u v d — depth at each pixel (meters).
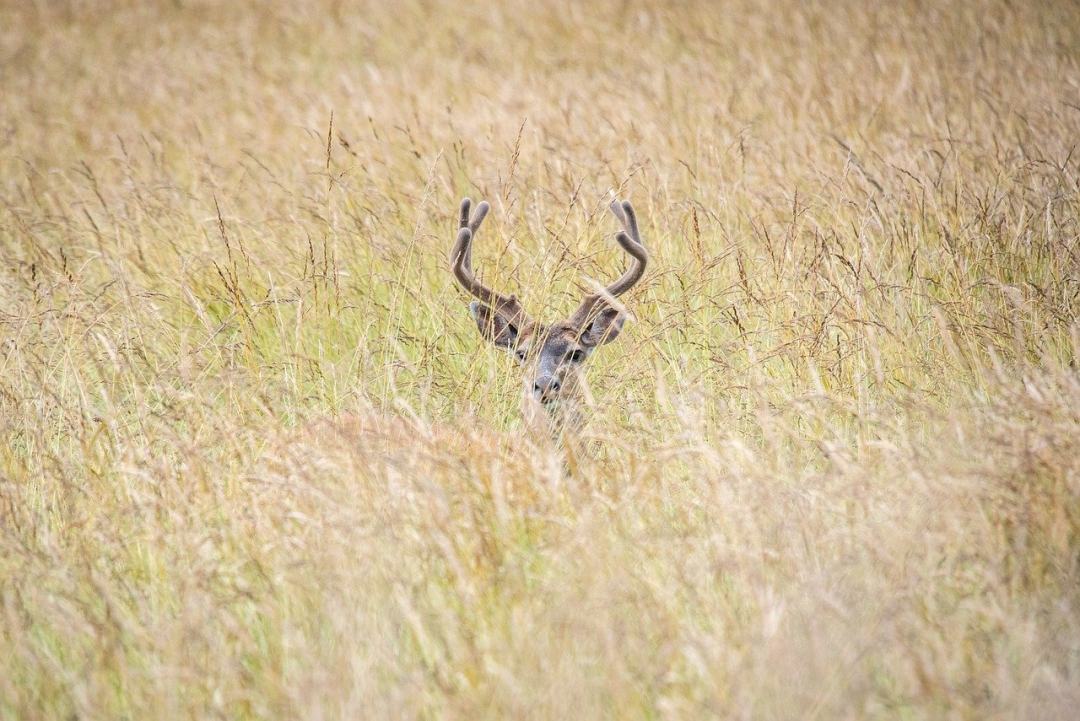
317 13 68.50
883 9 52.00
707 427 20.98
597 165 33.00
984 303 24.53
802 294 25.28
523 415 22.25
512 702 13.99
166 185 34.94
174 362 24.36
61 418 22.44
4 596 16.86
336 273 27.02
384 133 39.81
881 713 14.20
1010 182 29.47
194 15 71.31
